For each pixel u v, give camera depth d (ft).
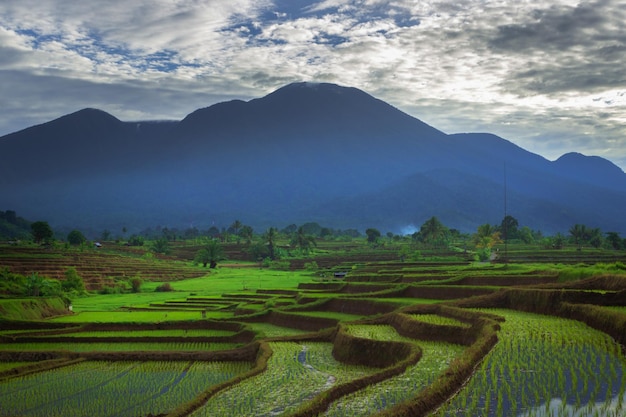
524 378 107.14
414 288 277.64
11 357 202.80
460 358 120.88
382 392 111.04
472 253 605.31
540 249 586.45
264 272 602.03
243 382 143.02
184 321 261.85
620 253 507.30
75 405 140.15
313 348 193.88
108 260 579.48
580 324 160.86
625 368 110.73
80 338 237.04
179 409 118.93
